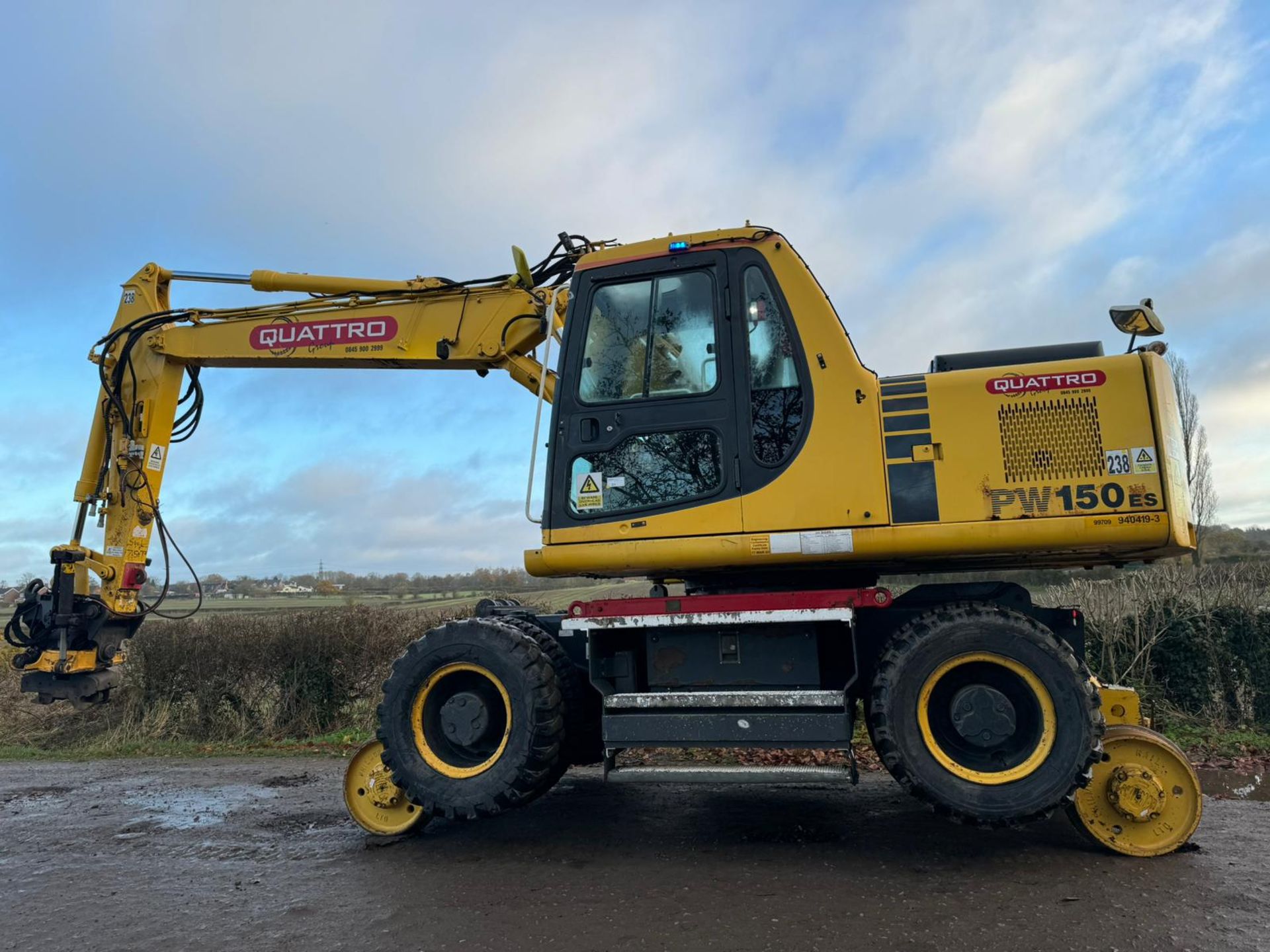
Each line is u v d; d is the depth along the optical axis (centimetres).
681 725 405
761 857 400
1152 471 380
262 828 502
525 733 416
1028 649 375
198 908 359
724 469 417
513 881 377
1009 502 388
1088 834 390
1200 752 625
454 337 548
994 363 427
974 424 397
